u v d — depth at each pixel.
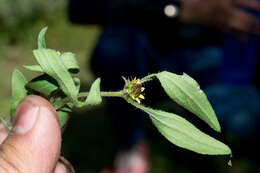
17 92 0.32
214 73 0.79
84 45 1.45
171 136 0.29
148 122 0.90
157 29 0.76
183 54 0.77
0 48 1.31
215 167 0.75
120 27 0.76
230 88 0.78
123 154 0.72
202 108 0.29
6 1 1.51
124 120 0.71
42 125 0.31
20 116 0.31
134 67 0.72
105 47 0.74
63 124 0.32
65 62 0.30
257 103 0.76
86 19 0.80
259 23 0.75
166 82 0.29
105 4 0.77
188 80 0.29
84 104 0.29
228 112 0.75
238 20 0.75
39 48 0.30
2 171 0.30
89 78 1.12
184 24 0.76
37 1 1.59
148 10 0.74
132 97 0.30
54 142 0.31
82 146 0.82
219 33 0.78
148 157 0.74
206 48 0.78
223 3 0.74
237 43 0.78
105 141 0.85
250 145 0.76
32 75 1.14
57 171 0.36
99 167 0.76
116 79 0.73
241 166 0.75
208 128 0.69
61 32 1.51
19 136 0.31
